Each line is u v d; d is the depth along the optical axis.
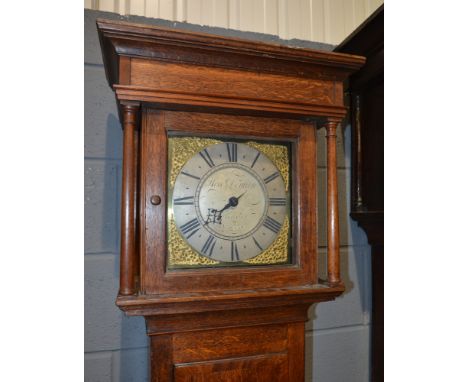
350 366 1.05
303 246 0.72
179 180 0.67
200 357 0.72
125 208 0.61
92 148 0.88
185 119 0.67
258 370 0.75
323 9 1.09
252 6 1.01
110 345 0.88
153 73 0.62
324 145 1.04
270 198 0.72
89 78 0.88
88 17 0.88
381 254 1.03
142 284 0.63
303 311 0.78
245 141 0.72
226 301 0.65
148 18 0.92
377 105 0.97
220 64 0.65
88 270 0.87
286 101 0.68
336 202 0.72
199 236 0.67
